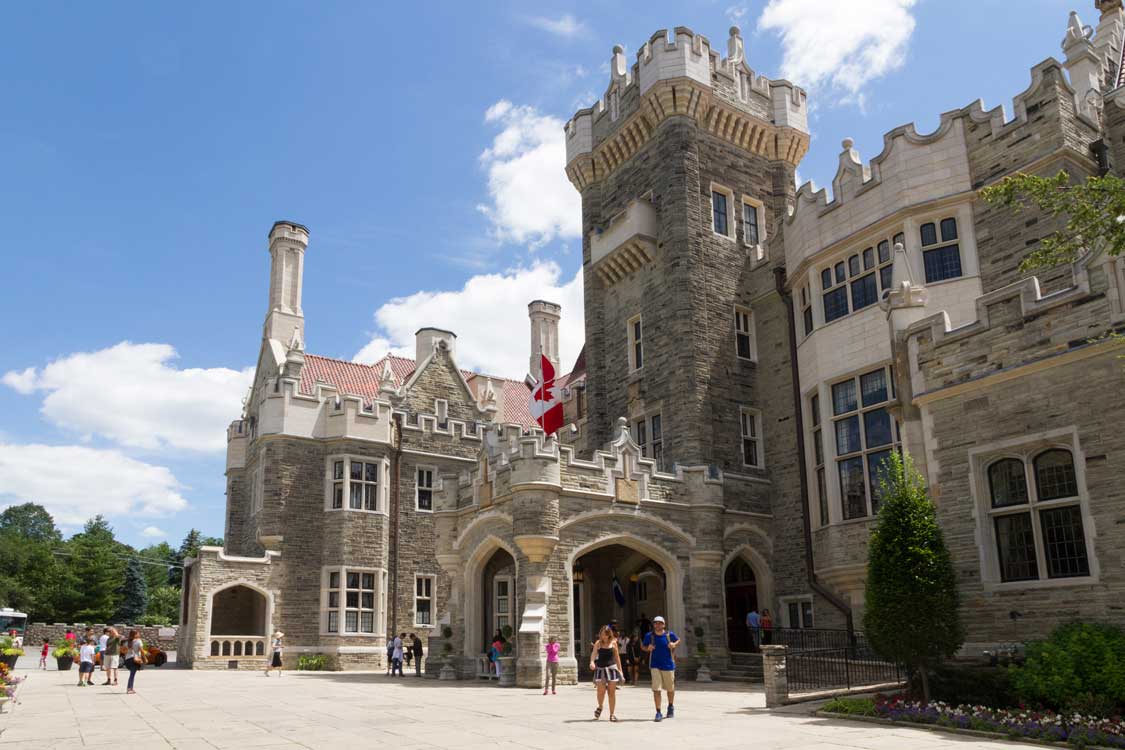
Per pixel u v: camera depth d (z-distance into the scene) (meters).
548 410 32.31
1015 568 14.63
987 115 21.16
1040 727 11.32
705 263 29.22
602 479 23.48
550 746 11.23
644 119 31.38
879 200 22.88
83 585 71.81
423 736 12.45
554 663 19.69
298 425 34.00
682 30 30.48
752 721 13.79
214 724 14.35
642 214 30.27
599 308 32.72
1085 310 13.77
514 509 22.36
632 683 22.66
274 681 25.19
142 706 17.75
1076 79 23.02
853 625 22.98
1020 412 14.59
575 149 34.53
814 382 24.81
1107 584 13.10
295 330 37.19
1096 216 12.19
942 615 13.87
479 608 25.45
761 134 32.28
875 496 22.31
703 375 28.05
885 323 22.44
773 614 26.53
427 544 35.84
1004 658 13.89
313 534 33.50
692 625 24.38
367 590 33.81
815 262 24.86
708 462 27.27
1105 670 11.77
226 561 31.58
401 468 35.88
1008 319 14.95
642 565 27.41
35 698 19.91
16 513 109.69
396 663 27.78
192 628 31.91
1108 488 13.21
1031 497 14.41
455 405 39.72
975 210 21.11
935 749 10.63
